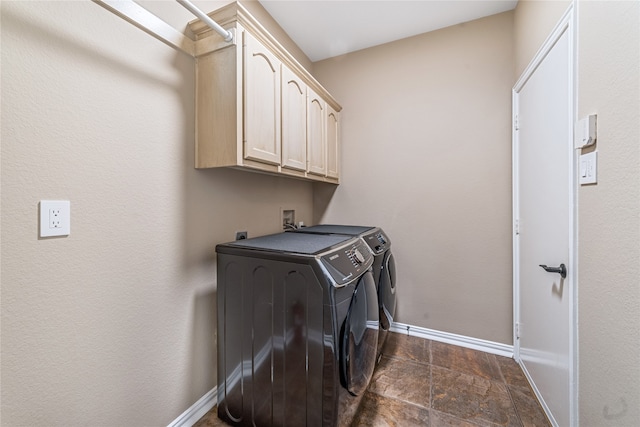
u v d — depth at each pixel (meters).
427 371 1.81
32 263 0.83
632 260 0.78
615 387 0.86
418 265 2.30
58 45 0.87
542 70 1.45
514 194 1.92
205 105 1.35
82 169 0.94
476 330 2.12
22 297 0.81
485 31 2.06
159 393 1.23
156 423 1.21
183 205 1.33
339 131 2.57
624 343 0.82
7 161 0.78
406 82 2.33
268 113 1.48
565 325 1.20
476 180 2.10
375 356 1.49
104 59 1.00
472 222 2.12
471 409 1.46
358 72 2.51
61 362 0.90
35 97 0.82
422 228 2.29
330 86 2.64
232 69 1.27
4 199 0.77
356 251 1.41
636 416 0.77
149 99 1.16
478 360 1.95
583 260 1.05
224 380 1.36
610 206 0.88
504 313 2.04
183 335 1.34
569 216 1.15
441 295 2.23
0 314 0.77
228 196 1.64
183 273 1.34
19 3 0.79
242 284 1.28
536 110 1.54
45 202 0.85
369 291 1.41
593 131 0.97
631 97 0.78
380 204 2.44
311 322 1.10
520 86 1.81
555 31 1.28
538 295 1.53
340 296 1.11
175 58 1.27
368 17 2.07
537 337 1.55
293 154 1.74
